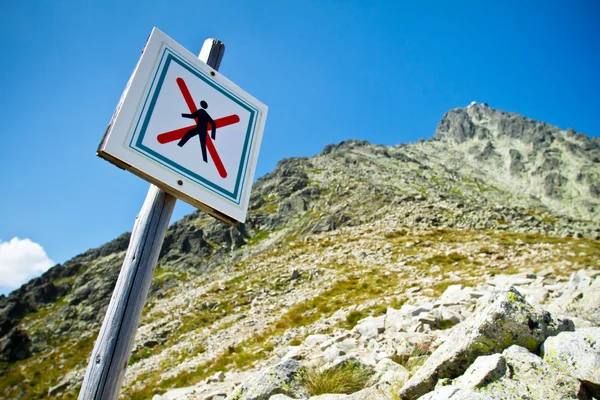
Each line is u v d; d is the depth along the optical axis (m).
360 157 118.06
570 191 162.38
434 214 43.78
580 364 3.34
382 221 46.56
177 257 67.00
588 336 3.56
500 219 40.06
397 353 7.17
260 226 72.31
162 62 2.96
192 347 22.17
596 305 6.48
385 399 4.39
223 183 3.01
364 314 16.67
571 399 3.13
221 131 3.16
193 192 2.78
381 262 29.41
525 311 4.20
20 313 61.56
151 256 2.67
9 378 32.19
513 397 3.21
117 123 2.55
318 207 71.12
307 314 21.02
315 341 11.46
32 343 48.59
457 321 10.20
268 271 35.56
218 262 62.38
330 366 5.67
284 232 63.69
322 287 26.28
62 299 66.06
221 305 29.62
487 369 3.50
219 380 12.15
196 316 28.80
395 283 22.95
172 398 11.38
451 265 25.28
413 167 138.75
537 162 189.25
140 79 2.79
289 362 5.50
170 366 20.03
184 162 2.82
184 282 57.34
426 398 3.20
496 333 4.07
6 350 45.31
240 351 17.75
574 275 11.80
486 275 20.19
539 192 166.62
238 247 66.56
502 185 168.00
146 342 26.53
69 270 75.12
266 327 21.16
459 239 32.84
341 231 46.59
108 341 2.39
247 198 3.15
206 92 3.18
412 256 29.19
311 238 46.50
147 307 42.84
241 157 3.22
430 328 10.08
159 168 2.65
